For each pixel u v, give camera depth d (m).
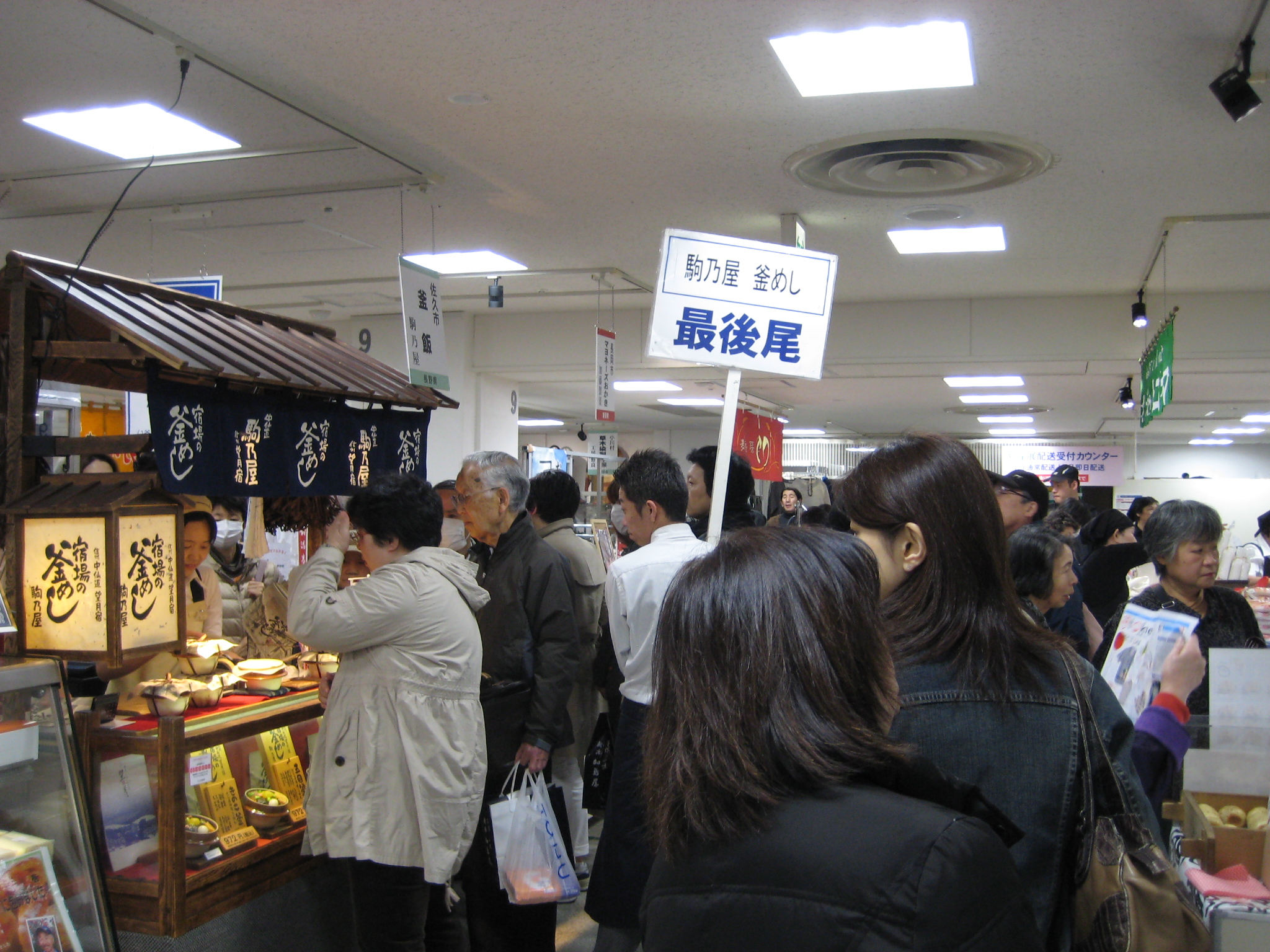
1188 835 1.84
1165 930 1.21
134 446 2.18
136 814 2.36
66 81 3.92
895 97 3.95
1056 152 4.49
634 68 3.74
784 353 2.89
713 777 0.88
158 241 6.33
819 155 4.60
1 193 5.35
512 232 6.07
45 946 1.71
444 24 3.42
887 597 1.41
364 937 2.41
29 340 2.17
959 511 1.34
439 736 2.40
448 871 2.39
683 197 5.30
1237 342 7.35
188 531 2.99
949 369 8.55
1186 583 2.77
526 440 18.91
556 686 3.11
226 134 4.48
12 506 2.10
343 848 2.37
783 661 0.90
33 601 2.09
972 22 3.31
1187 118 4.07
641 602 2.55
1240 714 1.87
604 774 3.45
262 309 8.64
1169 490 14.22
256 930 2.51
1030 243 6.02
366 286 7.66
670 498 2.82
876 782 0.90
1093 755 1.28
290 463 2.58
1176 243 5.96
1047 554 2.67
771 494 12.75
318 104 4.14
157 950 2.26
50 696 1.85
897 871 0.80
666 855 0.92
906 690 1.28
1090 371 8.51
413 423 3.13
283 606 3.23
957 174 4.78
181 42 3.55
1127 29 3.33
